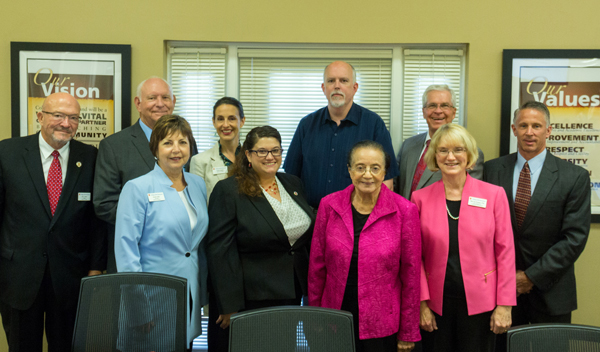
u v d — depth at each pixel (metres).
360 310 1.71
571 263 2.11
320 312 1.37
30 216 2.14
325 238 1.88
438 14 2.83
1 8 2.83
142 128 2.39
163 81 2.43
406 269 1.77
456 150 1.85
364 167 1.72
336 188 2.45
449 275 1.85
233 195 1.96
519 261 2.24
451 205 1.91
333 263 1.79
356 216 1.82
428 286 1.91
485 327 1.85
